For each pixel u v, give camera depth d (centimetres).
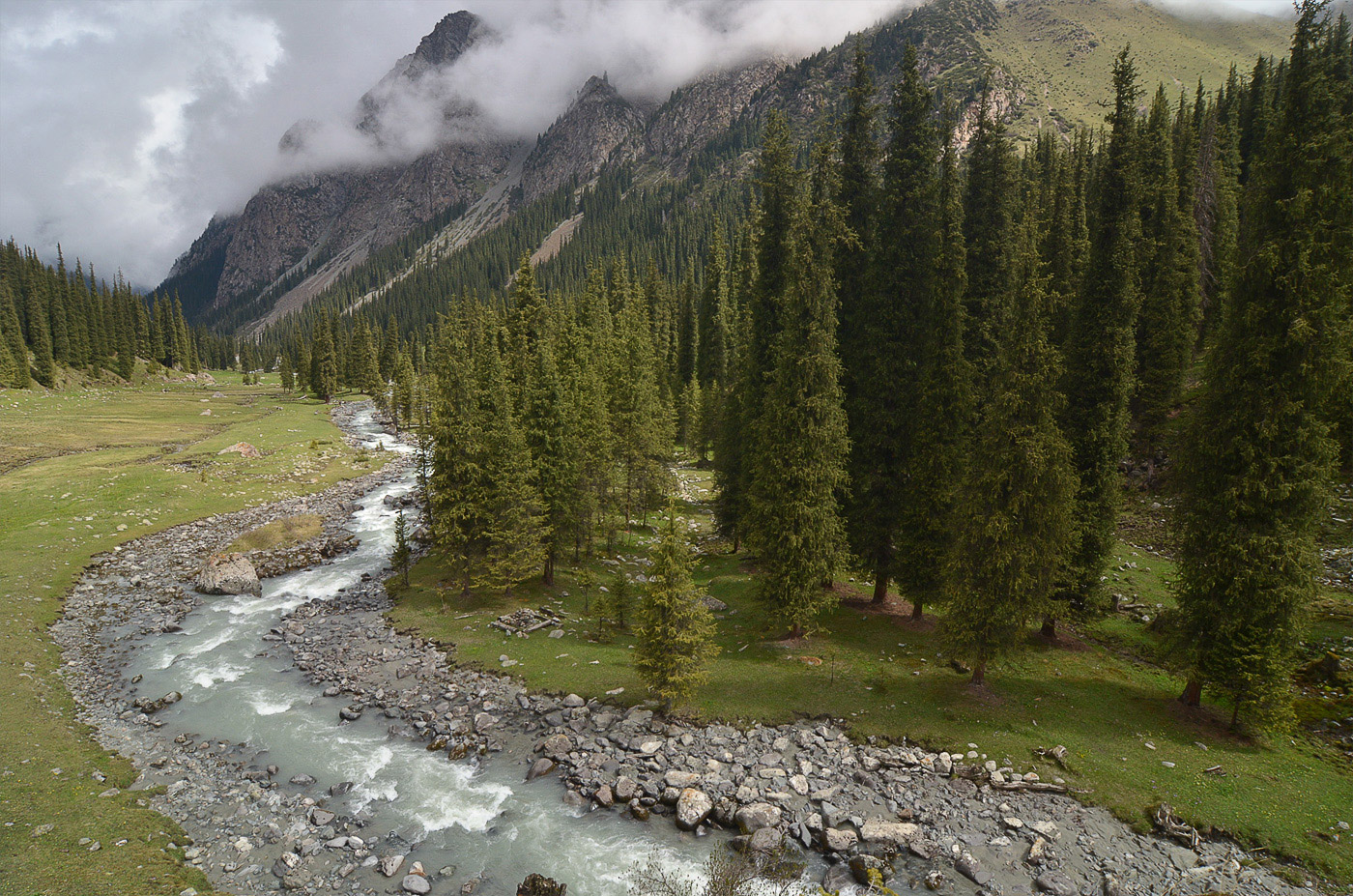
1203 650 2203
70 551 4531
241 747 2431
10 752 2225
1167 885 1661
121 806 2003
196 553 4825
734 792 2097
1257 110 6662
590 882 1775
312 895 1706
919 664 2756
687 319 9519
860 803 2012
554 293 9519
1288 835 1777
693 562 2494
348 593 4100
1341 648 2534
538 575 4050
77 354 12900
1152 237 4381
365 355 15725
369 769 2303
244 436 8706
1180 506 2323
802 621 2872
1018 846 1833
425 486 4400
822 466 2795
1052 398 2328
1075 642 2905
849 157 3444
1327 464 2050
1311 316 1988
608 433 4569
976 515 2391
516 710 2652
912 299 3139
